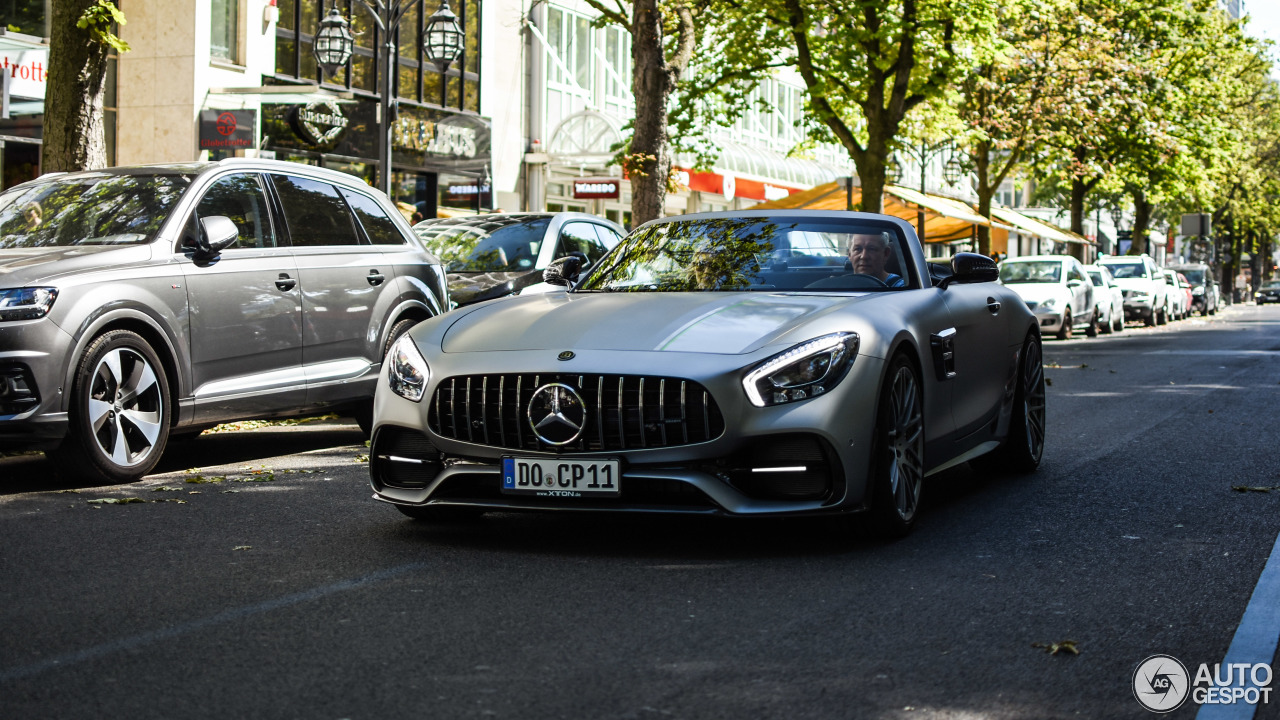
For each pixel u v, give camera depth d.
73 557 5.32
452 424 5.44
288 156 24.27
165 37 21.88
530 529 5.96
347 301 8.62
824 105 24.56
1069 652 3.99
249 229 8.16
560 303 6.00
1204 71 43.59
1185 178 45.03
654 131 17.48
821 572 5.08
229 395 7.81
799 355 5.25
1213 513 6.45
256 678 3.68
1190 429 10.12
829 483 5.24
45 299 6.87
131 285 7.27
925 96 24.83
